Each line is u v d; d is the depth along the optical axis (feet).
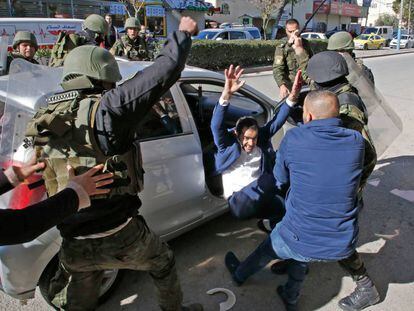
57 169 5.46
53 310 8.64
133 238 6.12
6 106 6.39
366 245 11.29
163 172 9.09
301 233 7.29
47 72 7.02
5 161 6.25
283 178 7.72
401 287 9.53
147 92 5.40
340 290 9.48
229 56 49.39
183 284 9.62
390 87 38.37
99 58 5.67
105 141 5.40
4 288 7.37
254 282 9.72
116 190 5.64
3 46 12.63
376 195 14.38
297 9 130.52
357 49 103.04
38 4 64.90
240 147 10.32
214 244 11.27
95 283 6.60
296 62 14.34
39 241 7.27
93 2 70.85
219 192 11.02
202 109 11.89
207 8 86.63
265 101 13.12
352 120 7.93
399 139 20.75
